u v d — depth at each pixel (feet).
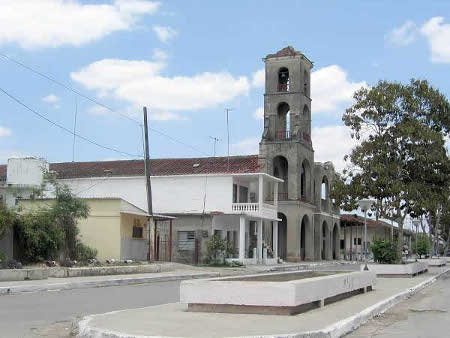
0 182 163.63
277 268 141.49
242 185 170.30
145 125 117.39
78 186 172.65
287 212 187.73
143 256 132.26
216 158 180.45
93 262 108.27
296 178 187.83
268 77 193.98
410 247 260.62
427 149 112.78
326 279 50.98
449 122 114.52
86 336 35.60
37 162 153.99
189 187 162.91
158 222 155.33
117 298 62.03
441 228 298.15
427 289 81.71
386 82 114.93
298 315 42.98
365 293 66.39
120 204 123.03
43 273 82.58
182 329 35.50
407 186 111.96
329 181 221.46
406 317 49.37
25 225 93.45
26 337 36.17
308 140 199.72
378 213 113.91
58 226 102.58
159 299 61.26
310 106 201.57
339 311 46.73
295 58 191.72
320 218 209.36
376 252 112.16
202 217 152.76
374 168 111.55
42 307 52.31
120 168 179.22
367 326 43.52
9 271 76.89
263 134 191.31
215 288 44.29
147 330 35.01
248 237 168.86
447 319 47.70
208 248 145.48
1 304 54.60
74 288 75.56
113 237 122.42
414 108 111.86
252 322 38.73
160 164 179.01
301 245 199.72
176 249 153.38
